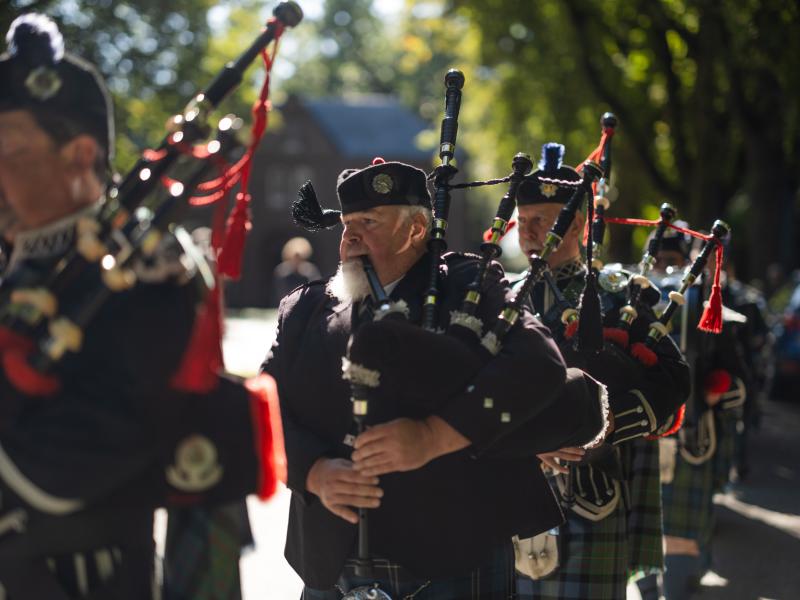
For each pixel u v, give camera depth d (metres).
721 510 12.77
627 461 6.70
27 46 3.69
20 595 3.59
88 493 3.50
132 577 3.76
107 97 3.87
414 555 4.80
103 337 3.59
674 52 30.92
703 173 27.11
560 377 4.55
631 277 6.54
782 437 18.45
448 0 33.19
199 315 3.68
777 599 9.33
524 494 4.96
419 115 101.81
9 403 3.48
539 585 6.18
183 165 3.79
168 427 3.61
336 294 5.12
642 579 7.52
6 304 3.63
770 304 24.61
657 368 6.19
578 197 5.29
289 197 86.06
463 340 4.66
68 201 3.74
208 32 35.66
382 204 4.95
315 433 5.02
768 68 24.53
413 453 4.43
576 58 29.44
